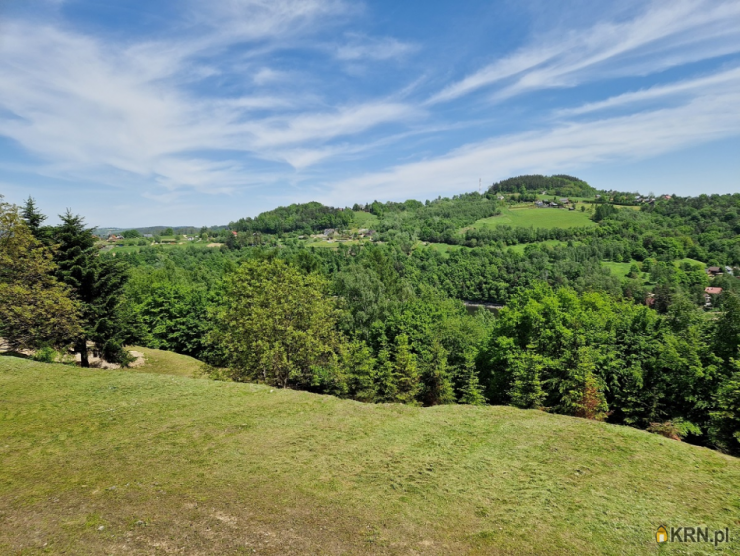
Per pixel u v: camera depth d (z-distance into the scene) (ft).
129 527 27.43
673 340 88.94
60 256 97.09
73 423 46.11
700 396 82.58
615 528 29.22
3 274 81.25
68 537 26.25
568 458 40.19
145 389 59.06
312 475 35.99
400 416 52.47
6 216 80.28
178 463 37.35
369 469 37.60
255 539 26.71
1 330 81.51
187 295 164.76
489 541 27.58
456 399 111.34
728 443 70.08
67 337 90.53
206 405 53.72
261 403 55.52
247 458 38.81
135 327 115.03
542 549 26.89
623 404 92.79
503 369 113.50
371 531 28.32
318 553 25.71
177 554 24.95
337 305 165.37
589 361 88.33
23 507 29.50
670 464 39.01
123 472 35.40
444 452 41.63
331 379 106.73
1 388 56.13
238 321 90.89
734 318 85.15
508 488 34.63
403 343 114.62
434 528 28.99
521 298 146.92
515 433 46.68
